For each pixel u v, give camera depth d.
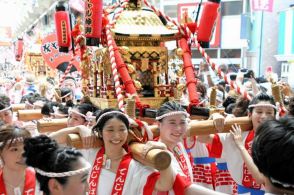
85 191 1.69
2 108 3.43
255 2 8.21
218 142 3.06
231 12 10.90
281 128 1.31
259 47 10.57
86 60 3.95
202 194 2.03
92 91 3.85
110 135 2.23
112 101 3.32
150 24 3.58
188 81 3.44
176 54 3.59
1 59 16.89
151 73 3.62
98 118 2.28
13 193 2.20
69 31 4.13
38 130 2.85
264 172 1.33
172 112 2.41
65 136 2.39
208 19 3.50
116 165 2.27
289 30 9.55
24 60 12.05
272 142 1.29
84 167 1.64
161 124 2.48
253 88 4.27
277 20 10.58
